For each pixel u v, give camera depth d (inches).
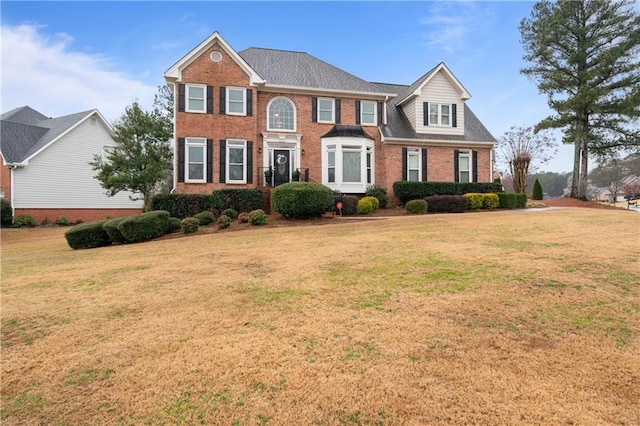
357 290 194.4
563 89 916.0
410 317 155.2
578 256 243.6
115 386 112.0
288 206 567.5
